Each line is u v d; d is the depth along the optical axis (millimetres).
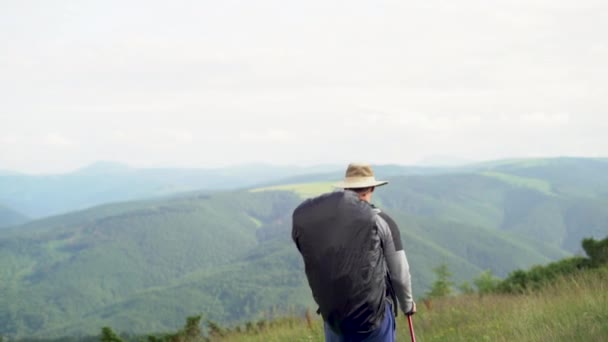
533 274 16688
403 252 4125
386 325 4023
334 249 3939
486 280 30641
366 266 3928
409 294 4164
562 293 10039
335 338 4090
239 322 14633
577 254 16453
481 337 7109
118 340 15172
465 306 11719
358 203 4102
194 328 14781
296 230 4141
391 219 4191
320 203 4172
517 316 7859
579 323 6344
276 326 12438
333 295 3922
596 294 8141
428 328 9430
